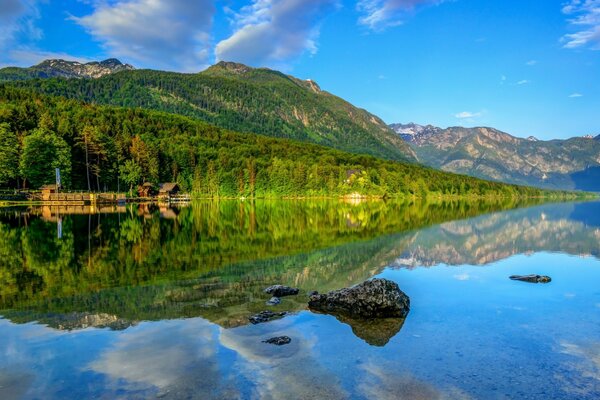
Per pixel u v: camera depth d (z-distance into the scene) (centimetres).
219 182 16725
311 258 2545
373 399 809
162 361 966
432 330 1245
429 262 2486
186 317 1313
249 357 1003
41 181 10588
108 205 9925
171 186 14838
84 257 2450
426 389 857
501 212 8806
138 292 1628
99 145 12394
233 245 3073
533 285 1884
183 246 2978
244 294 1631
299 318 1341
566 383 898
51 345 1055
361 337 1171
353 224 5212
